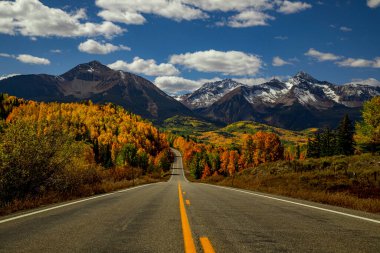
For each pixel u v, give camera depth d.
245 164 98.50
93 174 24.89
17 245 5.45
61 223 7.73
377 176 23.53
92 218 8.57
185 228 6.98
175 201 13.68
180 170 154.12
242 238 6.00
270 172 36.09
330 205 12.34
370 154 33.91
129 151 120.50
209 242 5.64
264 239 5.92
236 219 8.37
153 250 5.12
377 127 43.47
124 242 5.67
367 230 6.93
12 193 13.55
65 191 16.11
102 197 16.28
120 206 11.62
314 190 20.39
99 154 121.62
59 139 15.34
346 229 7.01
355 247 5.38
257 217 8.74
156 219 8.40
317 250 5.15
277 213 9.62
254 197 15.99
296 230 6.83
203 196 16.73
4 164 12.99
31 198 12.86
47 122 15.40
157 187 29.52
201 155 138.50
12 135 13.70
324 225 7.49
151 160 138.62
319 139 82.75
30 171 13.95
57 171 15.66
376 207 11.09
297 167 34.97
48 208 10.95
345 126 65.94
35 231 6.70
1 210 10.42
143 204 12.37
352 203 12.48
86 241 5.75
